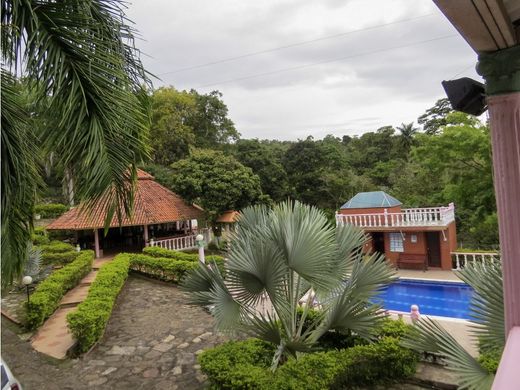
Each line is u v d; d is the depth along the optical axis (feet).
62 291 29.50
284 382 13.65
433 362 17.30
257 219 19.76
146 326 25.13
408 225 45.80
